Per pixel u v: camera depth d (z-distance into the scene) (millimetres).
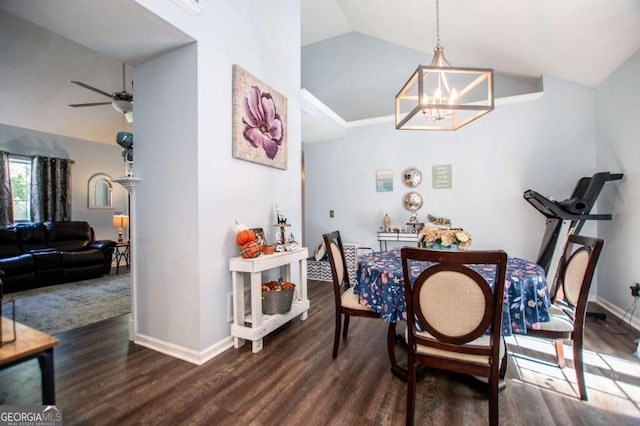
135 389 1692
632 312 2688
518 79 3965
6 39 3674
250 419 1444
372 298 1843
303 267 2811
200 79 2047
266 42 2771
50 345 1022
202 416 1467
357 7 4125
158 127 2209
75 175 5512
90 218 5703
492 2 2686
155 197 2225
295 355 2107
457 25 3352
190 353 2045
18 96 4367
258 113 2592
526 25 2777
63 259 4465
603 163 3174
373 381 1777
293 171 3201
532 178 3684
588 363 1987
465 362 1310
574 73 3270
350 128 4723
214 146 2164
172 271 2139
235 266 2225
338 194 4824
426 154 4250
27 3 1597
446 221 3664
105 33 1924
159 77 2203
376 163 4559
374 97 4891
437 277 1301
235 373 1865
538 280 1577
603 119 3166
